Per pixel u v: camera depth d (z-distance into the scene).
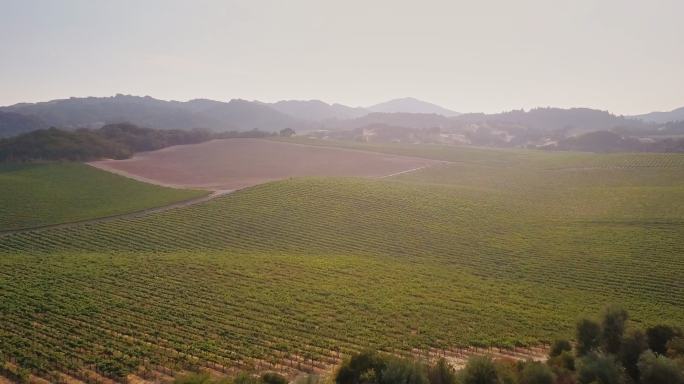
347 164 158.88
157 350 40.69
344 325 47.88
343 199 102.06
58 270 62.19
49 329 44.97
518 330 47.41
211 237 81.38
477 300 55.94
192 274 62.25
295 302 53.78
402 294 57.25
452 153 183.12
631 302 55.00
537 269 67.31
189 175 140.00
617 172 134.38
